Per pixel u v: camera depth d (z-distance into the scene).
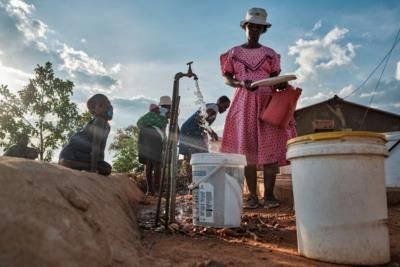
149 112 7.46
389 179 6.25
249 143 4.98
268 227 3.95
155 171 7.34
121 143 13.66
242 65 4.98
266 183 5.06
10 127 8.33
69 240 1.61
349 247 2.61
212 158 3.69
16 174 1.76
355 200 2.62
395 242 3.27
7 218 1.45
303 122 22.39
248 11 5.05
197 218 3.81
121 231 2.59
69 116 9.09
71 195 1.96
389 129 21.36
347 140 2.63
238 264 2.50
